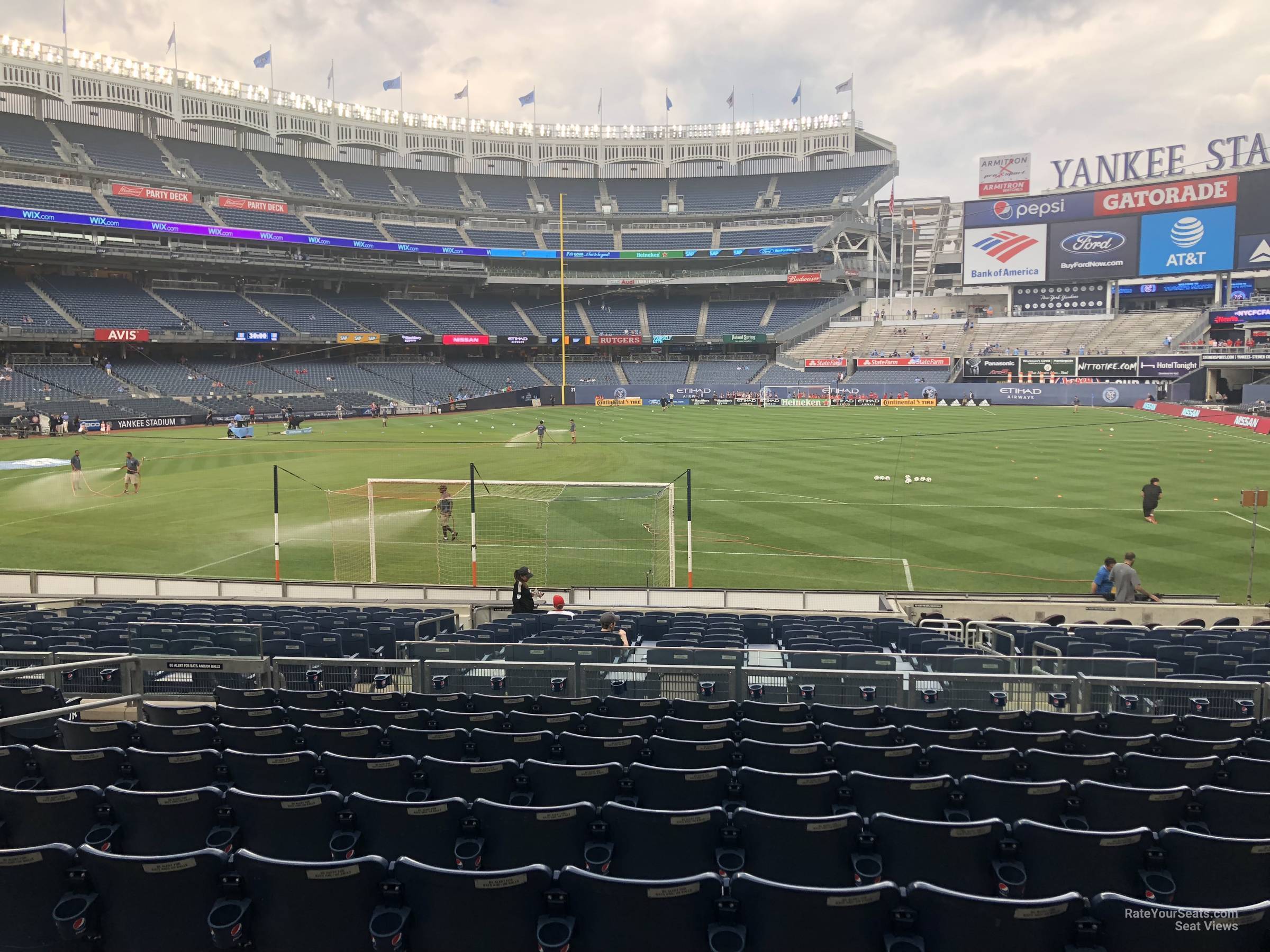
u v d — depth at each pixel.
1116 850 5.50
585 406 91.56
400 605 20.36
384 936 4.89
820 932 4.69
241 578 22.42
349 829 6.28
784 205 105.94
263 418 72.94
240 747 8.24
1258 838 6.35
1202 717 8.70
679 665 10.63
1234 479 37.97
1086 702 9.33
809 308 103.56
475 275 96.31
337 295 93.44
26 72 75.81
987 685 9.99
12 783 7.79
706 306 107.19
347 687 10.87
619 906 4.82
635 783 7.00
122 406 67.62
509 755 7.98
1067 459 44.94
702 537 29.03
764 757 7.67
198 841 6.39
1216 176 76.62
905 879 5.81
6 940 5.25
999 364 84.69
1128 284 84.94
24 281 73.25
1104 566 20.42
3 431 59.47
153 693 10.88
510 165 109.38
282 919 5.08
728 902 4.85
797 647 12.86
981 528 29.61
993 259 86.44
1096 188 81.94
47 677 10.84
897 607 19.70
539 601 20.62
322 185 93.25
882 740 8.38
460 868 6.03
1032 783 6.56
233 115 86.50
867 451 49.50
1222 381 78.44
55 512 33.44
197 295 82.75
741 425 66.62
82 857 5.11
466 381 91.50
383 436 60.00
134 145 82.62
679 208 107.06
